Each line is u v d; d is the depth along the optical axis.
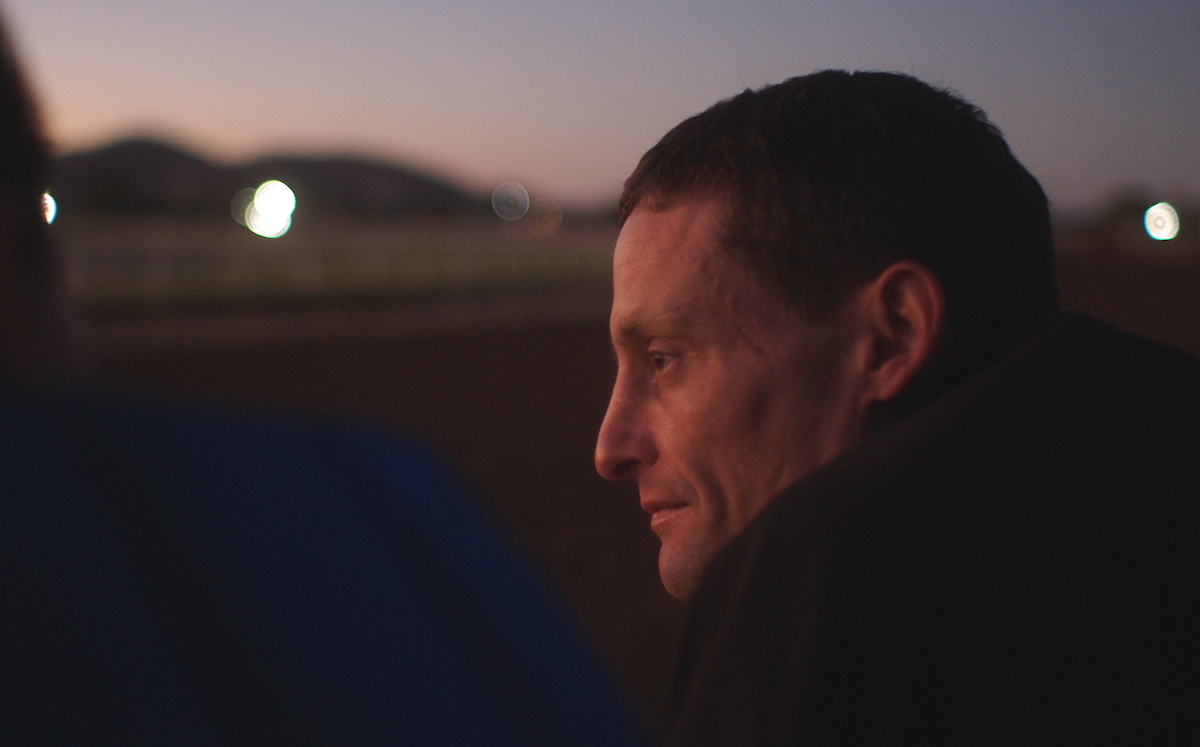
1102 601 0.65
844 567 0.65
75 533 0.29
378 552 0.34
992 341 0.88
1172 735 0.64
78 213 17.66
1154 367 0.83
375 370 11.40
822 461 0.87
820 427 0.87
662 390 0.93
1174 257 38.12
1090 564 0.67
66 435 0.31
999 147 0.91
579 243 29.52
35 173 0.38
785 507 0.70
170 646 0.29
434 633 0.34
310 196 35.19
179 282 16.34
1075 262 34.38
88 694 0.28
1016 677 0.64
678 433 0.91
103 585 0.29
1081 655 0.64
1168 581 0.67
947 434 0.73
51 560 0.29
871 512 0.67
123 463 0.31
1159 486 0.71
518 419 8.70
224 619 0.30
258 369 11.07
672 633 3.90
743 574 0.68
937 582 0.64
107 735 0.27
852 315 0.86
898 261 0.84
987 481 0.69
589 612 4.18
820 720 0.62
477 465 6.98
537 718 0.34
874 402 0.86
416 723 0.32
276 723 0.30
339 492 0.35
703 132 0.90
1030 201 0.91
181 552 0.30
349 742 0.30
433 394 9.88
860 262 0.84
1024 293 0.89
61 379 0.38
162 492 0.31
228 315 16.08
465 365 12.15
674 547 0.95
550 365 12.34
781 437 0.87
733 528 0.92
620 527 5.55
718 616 0.71
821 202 0.84
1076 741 0.64
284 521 0.33
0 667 0.27
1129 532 0.68
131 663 0.28
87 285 14.73
